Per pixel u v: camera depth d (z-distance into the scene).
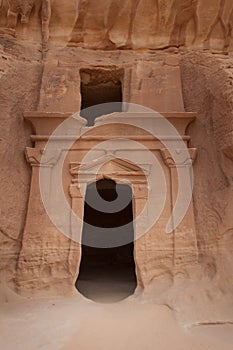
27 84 7.18
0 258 5.59
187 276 5.71
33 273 5.64
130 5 7.72
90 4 7.66
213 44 7.84
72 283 5.66
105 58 7.86
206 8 7.59
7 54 7.25
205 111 6.78
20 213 6.08
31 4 7.65
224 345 3.98
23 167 6.44
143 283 5.70
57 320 4.59
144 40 8.00
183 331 4.38
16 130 6.57
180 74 7.52
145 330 4.25
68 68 7.53
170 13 7.71
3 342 3.95
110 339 4.00
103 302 5.76
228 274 5.36
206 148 6.54
